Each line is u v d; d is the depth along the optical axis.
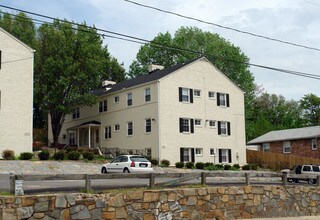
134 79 51.41
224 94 48.34
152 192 15.73
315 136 53.41
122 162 30.95
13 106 38.75
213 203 17.27
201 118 46.03
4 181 22.59
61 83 45.44
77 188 16.36
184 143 44.44
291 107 92.56
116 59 68.81
